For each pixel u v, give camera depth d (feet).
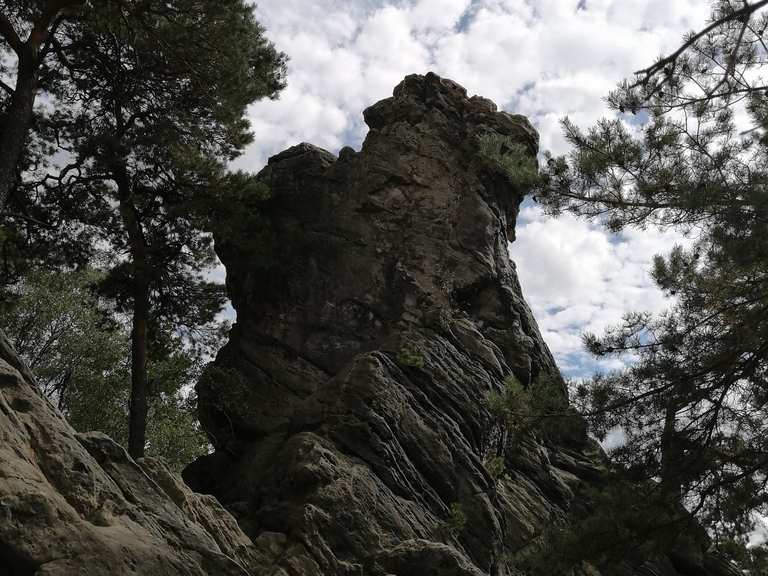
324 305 81.66
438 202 86.69
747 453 39.81
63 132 85.30
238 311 87.86
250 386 77.87
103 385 118.21
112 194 87.92
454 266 82.02
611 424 42.22
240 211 82.17
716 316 41.09
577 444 82.94
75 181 83.30
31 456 30.96
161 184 85.40
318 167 92.94
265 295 84.43
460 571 51.65
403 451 63.72
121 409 118.83
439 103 93.91
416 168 88.89
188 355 93.04
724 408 40.65
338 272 83.46
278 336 80.89
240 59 73.67
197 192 82.33
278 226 87.97
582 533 41.70
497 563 62.64
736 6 30.42
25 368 35.63
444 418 67.77
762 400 39.22
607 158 39.55
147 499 35.04
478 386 71.77
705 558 73.10
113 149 78.23
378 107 96.73
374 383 65.57
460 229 84.64
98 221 86.74
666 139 38.75
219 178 81.05
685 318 41.70
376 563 52.90
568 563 41.42
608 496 42.32
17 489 28.04
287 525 54.34
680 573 72.38
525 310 85.71
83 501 31.01
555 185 42.29
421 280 80.79
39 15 75.82
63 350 118.83
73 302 120.88
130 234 81.30
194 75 76.38
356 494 57.26
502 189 90.43
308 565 50.65
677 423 41.34
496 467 69.62
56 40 77.92
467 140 90.63
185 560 31.73
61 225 87.25
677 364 40.78
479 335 77.15
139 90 83.71
